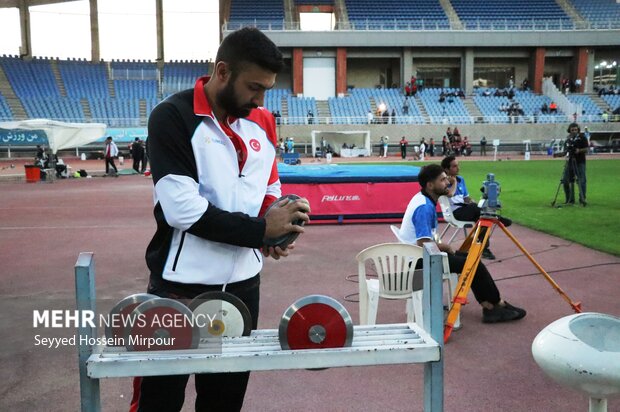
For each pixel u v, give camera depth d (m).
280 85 46.62
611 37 44.53
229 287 2.03
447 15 47.56
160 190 1.81
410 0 48.94
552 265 7.20
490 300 5.01
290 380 3.79
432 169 4.83
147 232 10.16
